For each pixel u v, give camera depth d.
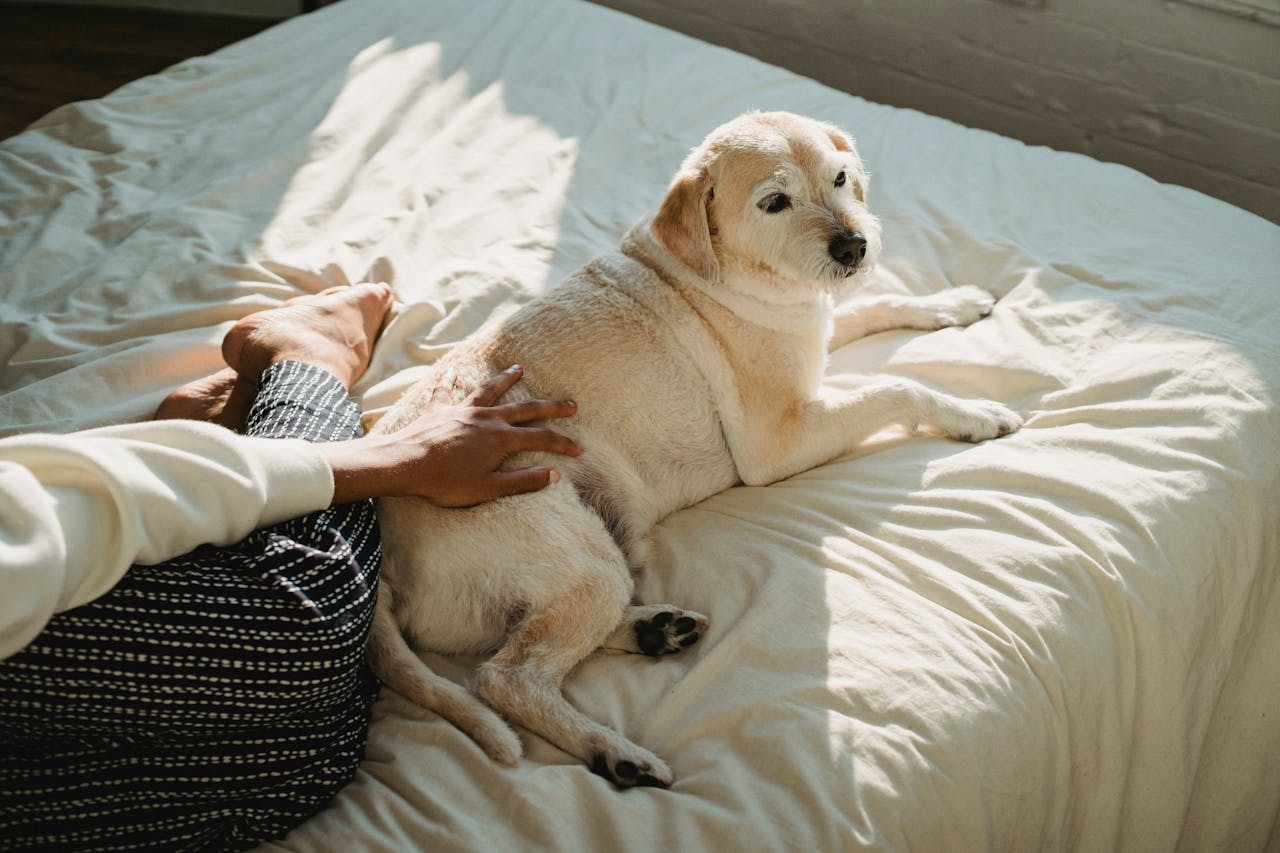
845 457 1.79
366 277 2.15
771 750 1.30
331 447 1.42
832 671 1.38
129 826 1.13
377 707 1.42
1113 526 1.53
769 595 1.48
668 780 1.30
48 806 1.10
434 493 1.48
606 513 1.67
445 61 2.76
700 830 1.22
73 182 2.38
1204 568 1.54
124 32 4.47
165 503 1.13
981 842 1.31
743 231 1.73
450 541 1.51
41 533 1.02
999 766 1.34
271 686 1.15
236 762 1.18
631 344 1.74
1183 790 1.54
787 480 1.77
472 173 2.40
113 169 2.44
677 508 1.77
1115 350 1.80
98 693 1.08
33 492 1.04
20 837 1.10
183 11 4.63
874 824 1.24
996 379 1.83
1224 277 1.90
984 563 1.49
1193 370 1.71
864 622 1.43
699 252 1.72
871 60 3.23
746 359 1.78
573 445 1.61
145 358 1.91
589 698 1.45
